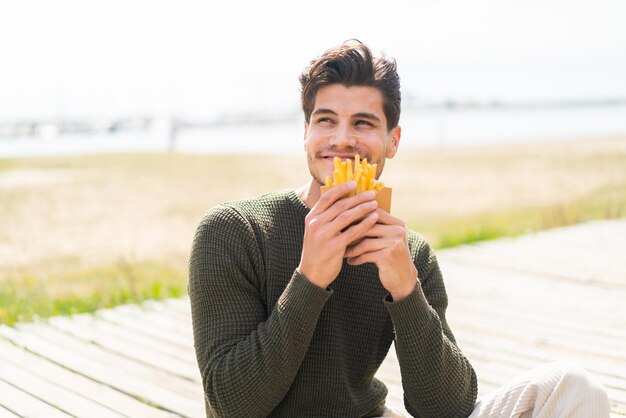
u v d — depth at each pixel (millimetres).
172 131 35594
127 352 4234
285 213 2254
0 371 3887
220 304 2152
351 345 2248
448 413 2201
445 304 2441
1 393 3564
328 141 2223
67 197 15438
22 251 10305
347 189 2006
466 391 2240
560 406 2094
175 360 4094
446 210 13055
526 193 14547
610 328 4598
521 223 9641
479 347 4281
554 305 5121
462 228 9945
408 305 2084
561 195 13781
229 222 2197
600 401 2088
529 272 6078
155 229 12219
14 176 18734
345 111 2203
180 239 11398
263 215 2240
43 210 13961
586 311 4961
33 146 31938
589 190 14211
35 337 4539
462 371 2215
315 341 2189
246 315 2145
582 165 18000
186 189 16656
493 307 5098
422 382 2145
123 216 13367
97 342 4434
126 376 3830
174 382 3750
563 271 6070
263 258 2197
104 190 16359
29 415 3301
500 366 3965
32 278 7707
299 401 2209
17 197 15406
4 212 13703
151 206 14461
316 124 2248
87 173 19203
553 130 36500
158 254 10117
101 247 10703
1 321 5020
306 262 2014
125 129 39656
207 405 2359
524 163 19203
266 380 2018
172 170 19891
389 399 3477
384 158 2301
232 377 2037
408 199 14680
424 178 17594
